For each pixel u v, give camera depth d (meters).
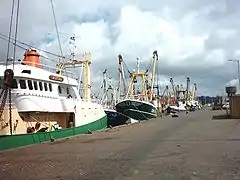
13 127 26.28
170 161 18.08
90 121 38.69
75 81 35.94
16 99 27.09
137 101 66.88
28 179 14.60
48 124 30.75
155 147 24.45
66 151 23.48
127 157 20.00
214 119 61.19
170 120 63.59
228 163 17.02
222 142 26.28
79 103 35.81
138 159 19.09
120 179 13.90
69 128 33.03
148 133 36.72
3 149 24.52
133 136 33.69
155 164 17.27
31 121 28.59
